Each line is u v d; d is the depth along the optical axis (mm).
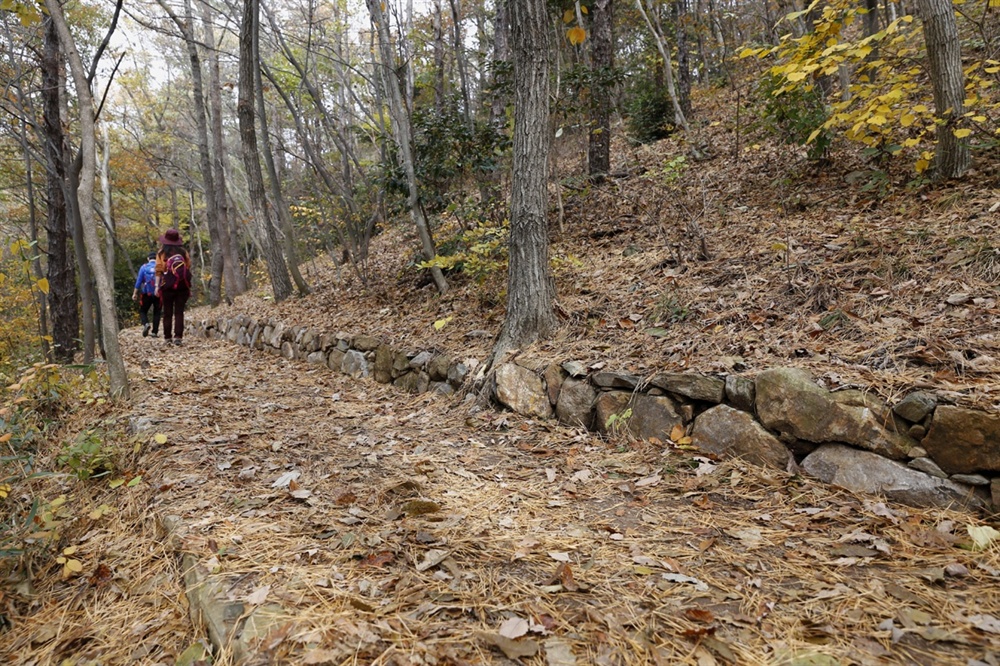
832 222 5004
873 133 5328
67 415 4629
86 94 4848
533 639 1831
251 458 3676
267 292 11758
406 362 5625
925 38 4809
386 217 9414
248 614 1981
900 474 2594
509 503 2947
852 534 2361
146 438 3889
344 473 3398
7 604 2500
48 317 12875
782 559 2268
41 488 3557
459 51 12297
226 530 2666
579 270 5809
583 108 7621
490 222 7230
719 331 3861
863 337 3279
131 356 7656
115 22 4934
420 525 2686
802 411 2934
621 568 2270
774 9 11820
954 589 1980
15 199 14297
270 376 6605
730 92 11602
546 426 4051
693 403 3428
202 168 14367
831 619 1876
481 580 2193
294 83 13875
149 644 2098
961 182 4746
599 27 8719
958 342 2922
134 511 3102
